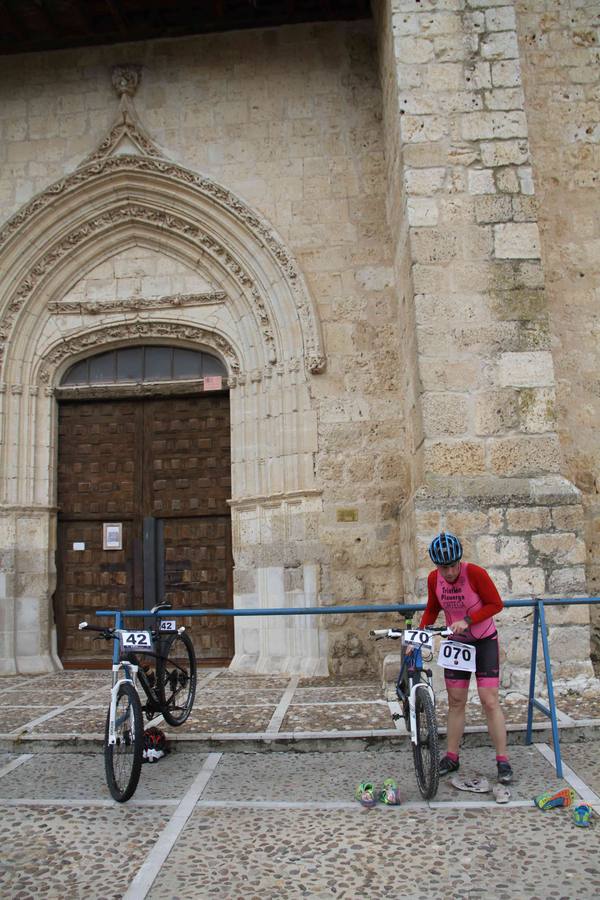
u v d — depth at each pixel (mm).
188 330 9242
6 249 9117
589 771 4504
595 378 8219
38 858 3477
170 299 9188
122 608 8992
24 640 8703
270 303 8906
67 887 3191
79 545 9164
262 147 9188
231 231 9031
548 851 3426
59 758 5125
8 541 8750
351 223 8953
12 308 9156
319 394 8656
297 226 9000
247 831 3762
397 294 8539
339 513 8438
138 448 9297
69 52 9523
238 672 8312
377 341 8719
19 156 9391
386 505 8430
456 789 4266
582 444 8117
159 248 9375
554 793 3943
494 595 4324
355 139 9117
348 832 3715
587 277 8367
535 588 6305
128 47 9500
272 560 8508
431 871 3268
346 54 9289
